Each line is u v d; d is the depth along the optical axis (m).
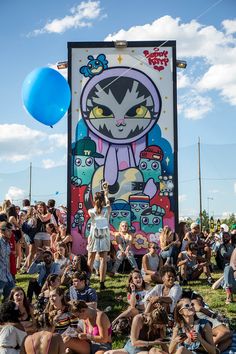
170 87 14.18
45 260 10.11
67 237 12.94
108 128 14.12
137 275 8.94
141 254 13.73
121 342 8.10
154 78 14.21
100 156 14.05
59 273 10.09
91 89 14.19
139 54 14.26
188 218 31.17
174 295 8.34
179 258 12.01
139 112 14.16
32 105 9.24
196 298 8.58
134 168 14.02
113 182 13.98
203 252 12.61
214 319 8.06
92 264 11.81
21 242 13.21
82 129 14.11
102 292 10.90
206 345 6.90
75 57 14.26
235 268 10.27
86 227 13.77
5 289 9.40
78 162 14.02
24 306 7.62
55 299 7.39
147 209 13.90
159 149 14.07
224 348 7.82
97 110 14.15
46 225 12.88
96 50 14.27
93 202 13.89
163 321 6.89
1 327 6.43
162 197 13.94
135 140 14.08
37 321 7.46
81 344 7.05
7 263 9.43
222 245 13.70
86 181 13.97
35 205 13.77
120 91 14.20
